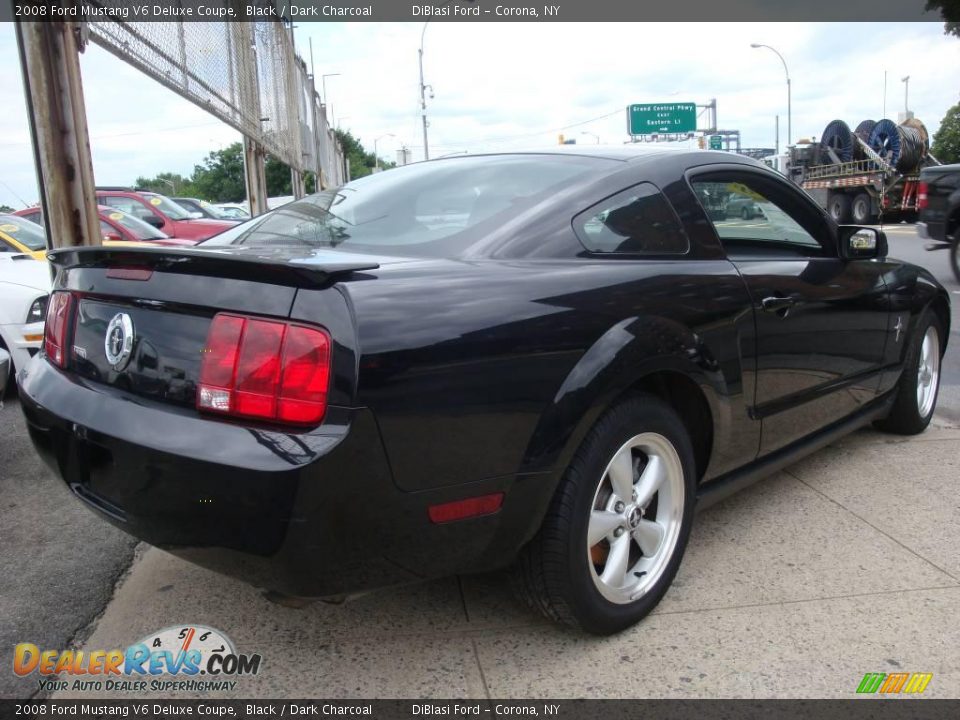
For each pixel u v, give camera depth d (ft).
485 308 6.98
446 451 6.66
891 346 12.94
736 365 9.21
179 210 39.40
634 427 8.07
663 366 8.16
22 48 12.58
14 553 10.57
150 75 17.07
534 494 7.23
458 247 7.94
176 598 9.32
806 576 9.60
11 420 16.65
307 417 6.24
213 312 6.71
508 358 6.96
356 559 6.51
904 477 12.69
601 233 8.51
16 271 18.97
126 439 6.82
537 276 7.57
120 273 7.55
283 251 8.30
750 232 10.37
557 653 8.13
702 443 9.48
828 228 11.78
